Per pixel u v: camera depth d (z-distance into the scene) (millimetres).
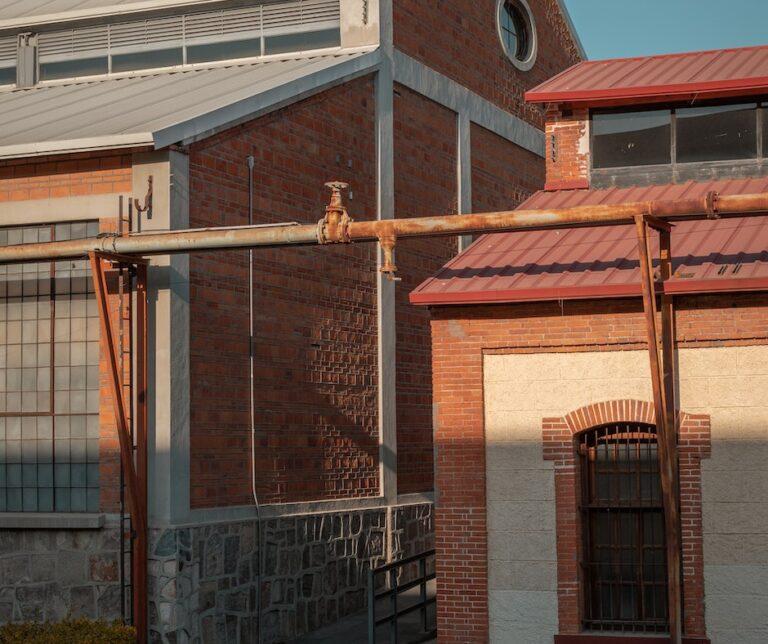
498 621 16500
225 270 18328
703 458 15859
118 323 17203
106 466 17219
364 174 22359
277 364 19391
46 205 17844
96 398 17594
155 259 17172
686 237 17328
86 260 17719
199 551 17125
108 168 17562
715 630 15695
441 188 25125
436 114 25141
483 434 16734
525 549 16469
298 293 20062
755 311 15727
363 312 21891
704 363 15945
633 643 15797
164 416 16906
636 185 20469
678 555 15352
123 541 16500
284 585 18984
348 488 21016
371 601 17266
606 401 16266
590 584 16469
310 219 20625
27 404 17969
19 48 23969
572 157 20719
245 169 18953
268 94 19359
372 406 21953
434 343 16953
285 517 19156
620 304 16234
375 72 22828
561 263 17016
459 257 17875
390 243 16078
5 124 19656
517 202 28578
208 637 17156
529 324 16594
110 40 23703
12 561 17391
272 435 19125
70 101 21234
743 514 15695
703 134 20312
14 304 18172
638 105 20531
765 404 15719
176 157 17312
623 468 16438
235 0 23219
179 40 23484
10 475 17953
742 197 15023
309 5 23219
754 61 21578
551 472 16453
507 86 28469
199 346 17641
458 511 16719
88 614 16953
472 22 26969
